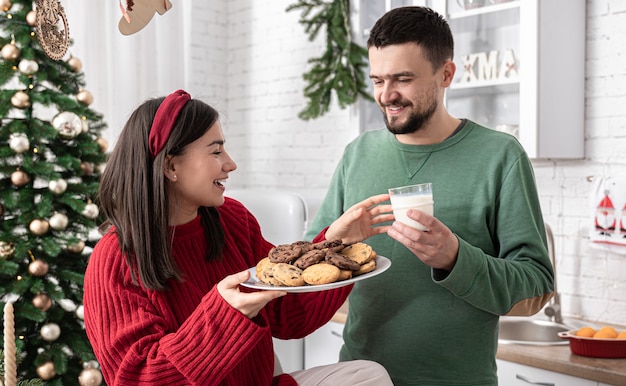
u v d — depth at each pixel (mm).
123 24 1658
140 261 1307
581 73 2592
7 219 2723
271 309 1569
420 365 1638
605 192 2500
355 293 1750
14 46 2633
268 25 4020
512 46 2512
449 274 1436
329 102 3346
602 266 2627
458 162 1665
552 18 2467
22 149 2611
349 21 3217
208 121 1367
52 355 2613
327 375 1515
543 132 2459
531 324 2635
